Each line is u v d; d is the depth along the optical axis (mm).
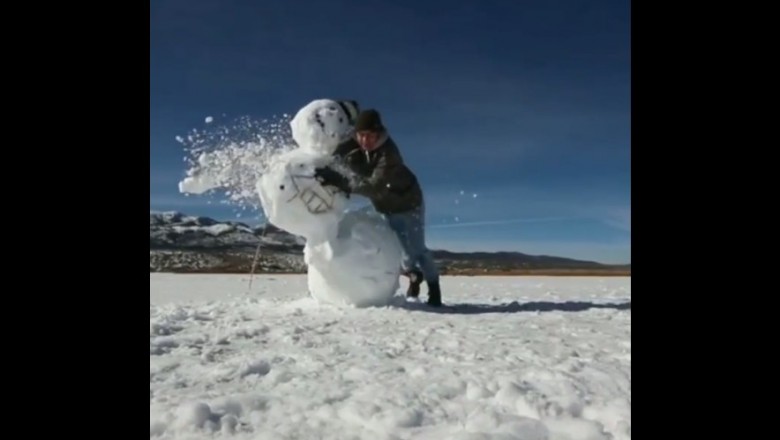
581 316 5309
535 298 7422
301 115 5508
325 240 5348
